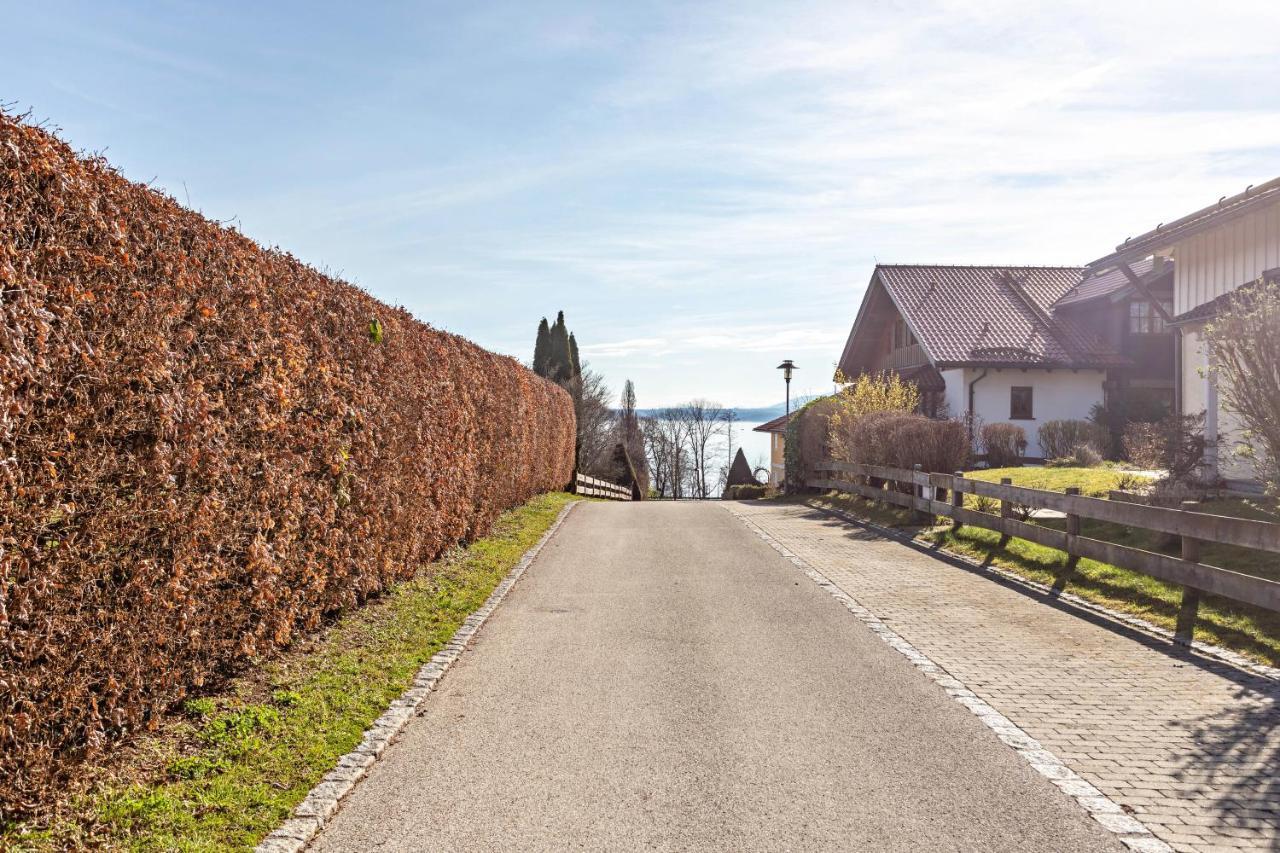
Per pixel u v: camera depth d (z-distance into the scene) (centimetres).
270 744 480
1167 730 526
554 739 515
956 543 1259
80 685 388
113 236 400
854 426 2075
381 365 816
